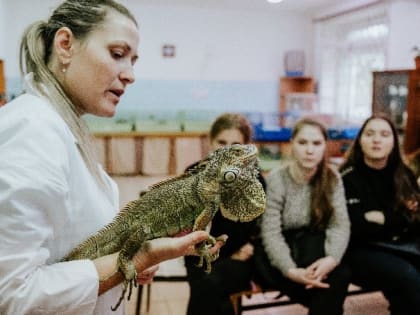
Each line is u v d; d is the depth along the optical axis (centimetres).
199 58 764
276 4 715
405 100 473
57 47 91
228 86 782
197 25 755
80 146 96
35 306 77
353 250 237
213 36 764
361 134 244
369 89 682
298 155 215
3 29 651
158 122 723
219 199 95
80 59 91
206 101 777
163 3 725
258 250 221
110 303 107
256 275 218
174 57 753
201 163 100
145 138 668
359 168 246
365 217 234
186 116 771
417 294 211
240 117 222
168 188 98
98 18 90
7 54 671
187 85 765
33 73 94
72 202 91
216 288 200
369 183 242
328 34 771
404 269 217
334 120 723
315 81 802
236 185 93
